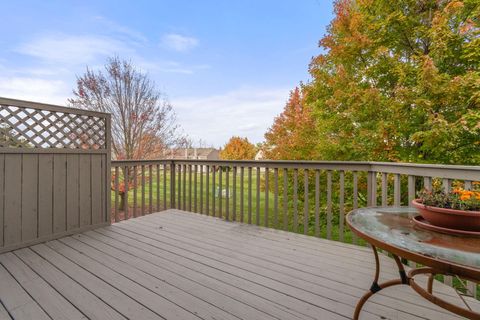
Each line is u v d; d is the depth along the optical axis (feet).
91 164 10.93
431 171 6.59
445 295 5.80
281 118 19.17
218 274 6.82
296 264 7.45
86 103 23.16
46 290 5.99
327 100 15.08
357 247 8.79
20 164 8.85
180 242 9.30
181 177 14.60
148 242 9.29
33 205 9.13
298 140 15.88
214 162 12.92
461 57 12.81
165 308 5.31
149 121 24.12
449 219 3.71
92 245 8.96
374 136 13.19
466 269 2.79
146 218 12.66
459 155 13.46
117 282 6.37
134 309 5.27
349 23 15.17
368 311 5.21
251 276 6.72
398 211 5.23
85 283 6.32
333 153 14.99
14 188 8.69
